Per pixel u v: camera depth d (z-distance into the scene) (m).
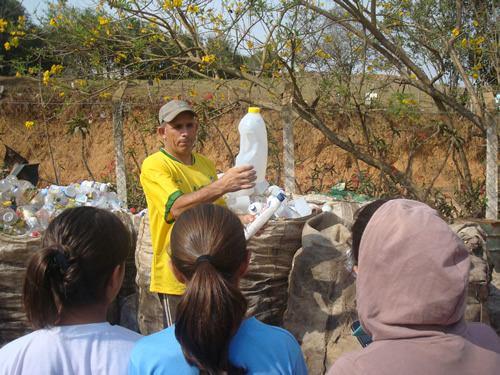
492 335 1.62
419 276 1.43
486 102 8.30
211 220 1.81
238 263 1.80
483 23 7.39
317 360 3.29
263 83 7.16
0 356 1.79
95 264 1.79
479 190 7.11
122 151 6.31
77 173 13.80
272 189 3.86
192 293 1.65
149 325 3.80
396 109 6.95
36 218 4.34
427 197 6.92
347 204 4.14
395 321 1.45
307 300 3.44
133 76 7.44
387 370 1.43
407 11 7.62
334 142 7.10
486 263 3.56
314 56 7.71
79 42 7.22
